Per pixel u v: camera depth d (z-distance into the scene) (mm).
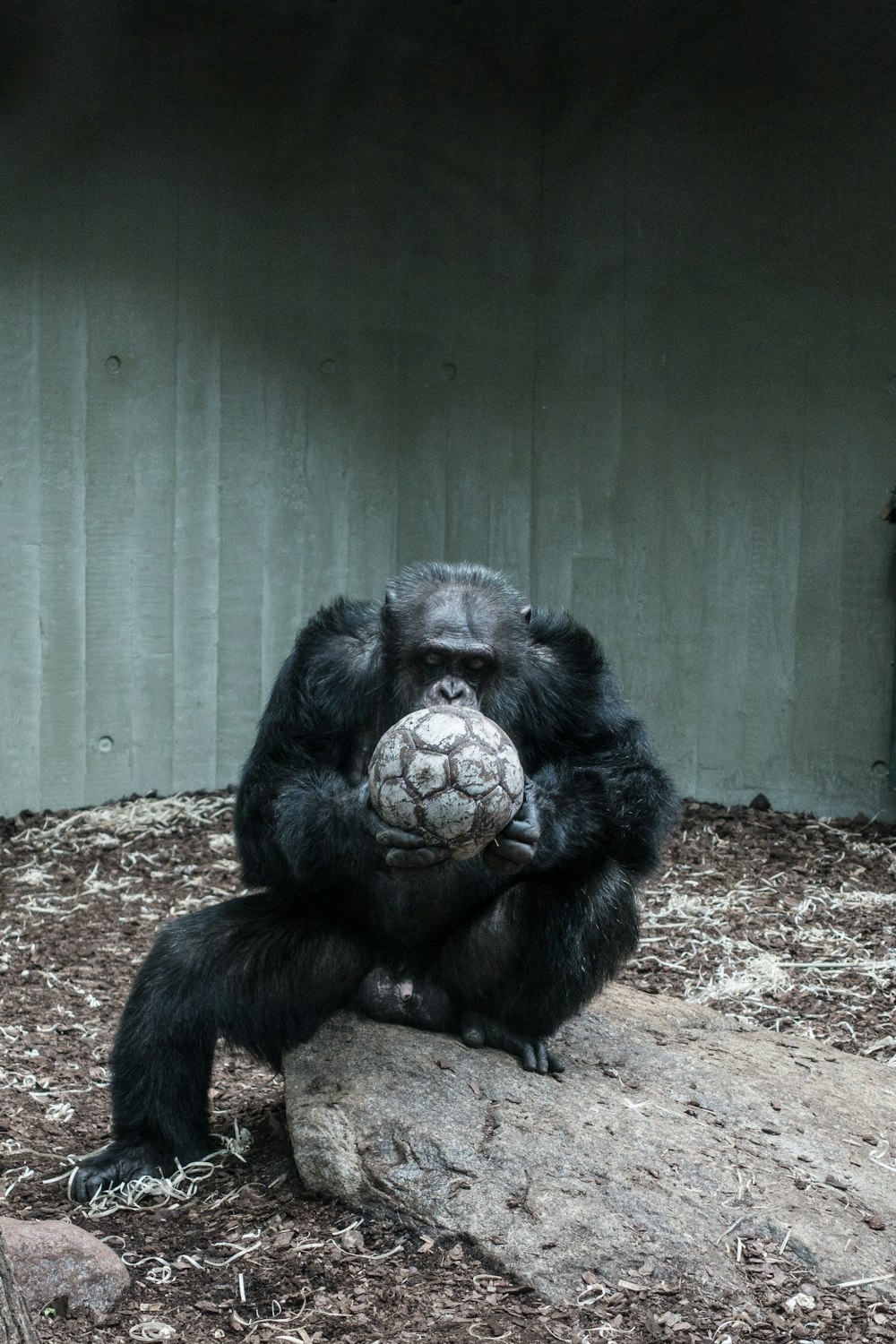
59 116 13969
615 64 14773
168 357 14539
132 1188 6629
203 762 15078
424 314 15086
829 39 14516
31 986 9961
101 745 14680
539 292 15102
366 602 8023
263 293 14727
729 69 14695
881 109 14562
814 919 11578
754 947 10836
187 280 14516
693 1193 5898
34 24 13773
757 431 15008
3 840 13500
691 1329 5227
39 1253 5523
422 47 14672
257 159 14555
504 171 14945
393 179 14852
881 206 14695
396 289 15023
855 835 14180
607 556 15289
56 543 14328
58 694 14469
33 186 13961
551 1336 5199
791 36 14562
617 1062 7098
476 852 6098
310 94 14562
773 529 15078
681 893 12164
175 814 14188
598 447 15219
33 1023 9258
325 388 14984
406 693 7199
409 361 15133
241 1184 6680
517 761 6156
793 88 14633
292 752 7285
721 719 15289
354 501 15195
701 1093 6797
